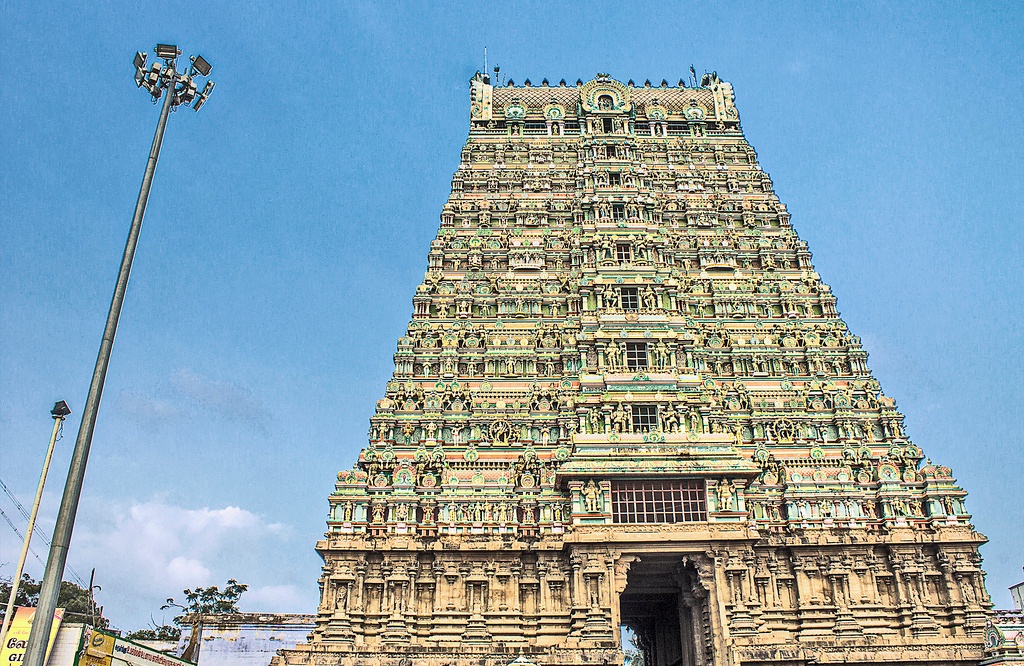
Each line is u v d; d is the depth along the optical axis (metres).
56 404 43.78
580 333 61.00
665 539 49.59
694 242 69.94
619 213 70.31
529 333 62.03
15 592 41.97
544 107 81.31
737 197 73.94
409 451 56.28
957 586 50.88
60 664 49.16
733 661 46.62
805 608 50.72
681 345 60.16
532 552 51.44
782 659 46.69
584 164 74.19
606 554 49.53
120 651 53.16
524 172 74.62
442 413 57.88
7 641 48.62
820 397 60.44
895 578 51.44
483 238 68.75
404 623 49.69
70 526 24.86
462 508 52.62
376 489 53.56
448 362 60.16
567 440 56.16
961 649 47.69
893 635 49.84
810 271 68.56
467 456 55.19
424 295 64.44
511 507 52.75
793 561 51.94
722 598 48.62
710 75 86.50
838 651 47.16
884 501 53.69
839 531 52.75
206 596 98.31
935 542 51.62
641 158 76.88
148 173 30.00
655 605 64.06
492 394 59.28
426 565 51.75
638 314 61.88
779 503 54.34
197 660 64.19
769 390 60.72
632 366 59.72
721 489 51.62
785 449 57.78
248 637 65.12
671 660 60.12
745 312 65.12
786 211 72.62
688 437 54.34
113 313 27.41
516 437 57.16
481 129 79.12
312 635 48.94
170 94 30.86
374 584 51.03
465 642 49.16
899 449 56.19
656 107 80.88
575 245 67.25
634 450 53.12
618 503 51.53
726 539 49.56
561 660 46.06
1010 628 58.97
